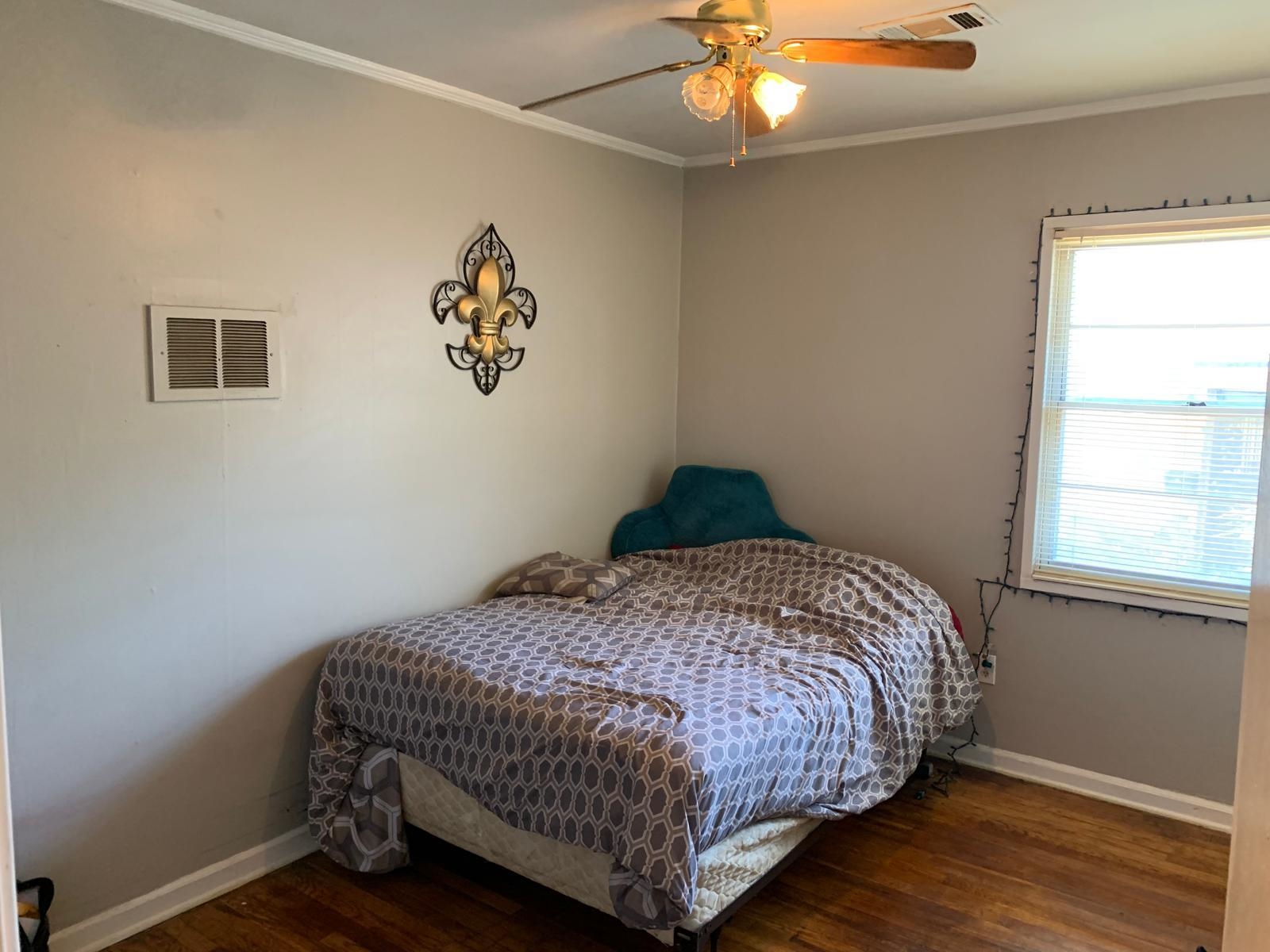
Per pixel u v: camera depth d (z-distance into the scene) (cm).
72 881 251
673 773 222
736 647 305
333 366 302
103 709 254
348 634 314
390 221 315
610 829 232
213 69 265
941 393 377
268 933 262
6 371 230
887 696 304
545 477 384
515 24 265
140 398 255
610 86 233
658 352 438
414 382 328
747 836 247
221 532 276
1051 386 356
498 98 340
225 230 271
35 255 233
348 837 286
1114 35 266
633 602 352
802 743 260
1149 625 338
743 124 254
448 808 276
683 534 418
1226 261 320
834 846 312
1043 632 360
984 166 361
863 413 397
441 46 285
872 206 388
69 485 243
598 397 406
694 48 284
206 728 277
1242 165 313
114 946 256
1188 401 330
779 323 416
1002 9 248
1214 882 293
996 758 373
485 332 347
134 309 252
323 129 293
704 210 434
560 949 257
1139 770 344
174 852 271
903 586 352
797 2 244
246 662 285
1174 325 330
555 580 359
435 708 271
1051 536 361
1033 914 274
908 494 388
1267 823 68
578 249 388
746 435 430
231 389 274
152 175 254
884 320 388
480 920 269
